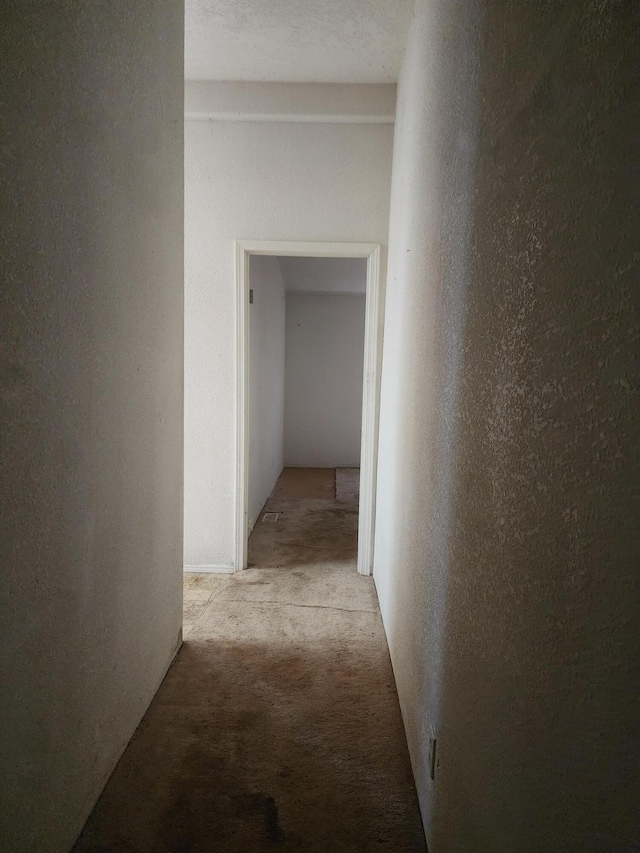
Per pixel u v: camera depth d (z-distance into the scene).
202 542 3.60
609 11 0.60
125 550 1.75
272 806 1.64
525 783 0.78
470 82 1.29
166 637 2.32
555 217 0.74
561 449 0.69
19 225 1.05
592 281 0.62
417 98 2.27
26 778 1.19
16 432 1.07
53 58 1.16
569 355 0.68
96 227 1.42
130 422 1.75
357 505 5.37
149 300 1.90
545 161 0.79
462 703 1.16
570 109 0.70
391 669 2.43
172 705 2.12
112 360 1.57
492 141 1.08
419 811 1.64
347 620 2.91
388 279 3.23
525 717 0.79
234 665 2.43
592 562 0.60
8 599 1.08
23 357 1.08
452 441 1.34
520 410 0.86
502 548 0.92
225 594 3.22
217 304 3.42
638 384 0.52
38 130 1.11
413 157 2.32
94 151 1.39
